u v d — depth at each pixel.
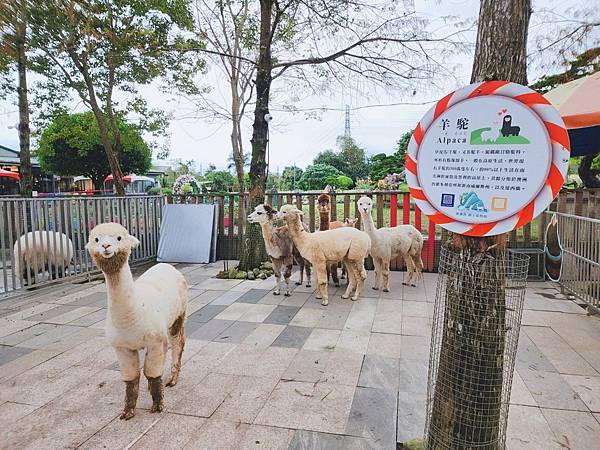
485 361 1.88
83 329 4.21
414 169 1.91
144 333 2.44
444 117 1.80
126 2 8.23
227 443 2.32
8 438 2.39
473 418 1.91
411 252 5.80
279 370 3.21
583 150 6.23
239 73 10.84
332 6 6.48
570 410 2.60
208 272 6.93
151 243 7.91
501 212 1.69
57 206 5.91
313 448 2.26
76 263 6.32
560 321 4.27
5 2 6.24
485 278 1.83
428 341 3.78
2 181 18.66
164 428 2.47
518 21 1.80
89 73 9.22
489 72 1.84
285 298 5.30
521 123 1.62
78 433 2.43
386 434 2.38
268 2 6.30
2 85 8.56
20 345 3.79
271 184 22.16
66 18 7.09
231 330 4.12
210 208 7.71
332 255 4.91
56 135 15.26
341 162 33.31
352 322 4.33
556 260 5.50
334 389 2.91
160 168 35.84
